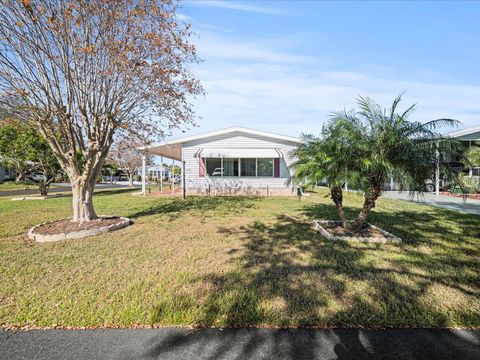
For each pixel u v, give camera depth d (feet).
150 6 26.43
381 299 12.44
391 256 18.74
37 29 23.35
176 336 9.89
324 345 9.39
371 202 25.04
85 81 26.81
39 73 25.41
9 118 27.63
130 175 107.96
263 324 10.57
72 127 27.61
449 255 19.17
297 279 14.67
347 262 17.46
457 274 15.56
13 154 58.70
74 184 28.89
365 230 25.90
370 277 14.99
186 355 8.88
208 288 13.57
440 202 50.24
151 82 29.45
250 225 29.32
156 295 12.83
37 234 23.47
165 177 193.47
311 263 17.28
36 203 48.98
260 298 12.46
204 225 29.40
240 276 15.10
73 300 12.39
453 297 12.74
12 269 16.20
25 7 20.89
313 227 28.22
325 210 40.47
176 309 11.51
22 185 102.22
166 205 46.21
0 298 12.62
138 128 33.99
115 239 23.38
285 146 65.26
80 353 8.98
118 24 25.93
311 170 25.26
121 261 17.67
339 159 23.59
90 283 14.23
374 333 10.07
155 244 21.79
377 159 21.70
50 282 14.35
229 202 50.31
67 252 19.60
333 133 25.21
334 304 11.97
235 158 64.34
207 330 10.23
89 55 25.88
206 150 62.90
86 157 28.45
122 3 25.29
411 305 11.87
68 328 10.39
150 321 10.76
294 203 49.03
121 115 30.91
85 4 23.89
